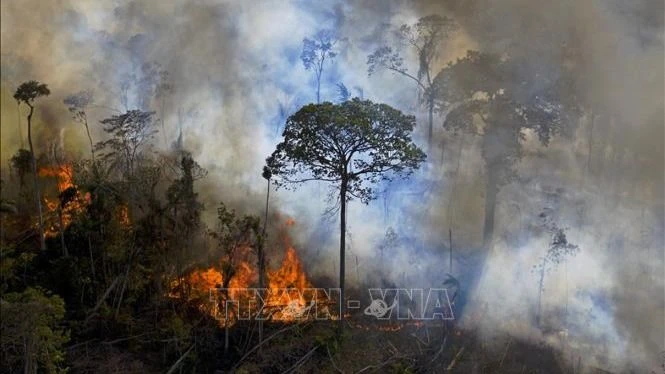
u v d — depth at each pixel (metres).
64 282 34.12
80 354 31.28
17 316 25.97
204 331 33.69
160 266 34.69
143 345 32.84
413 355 34.53
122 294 33.50
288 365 32.44
